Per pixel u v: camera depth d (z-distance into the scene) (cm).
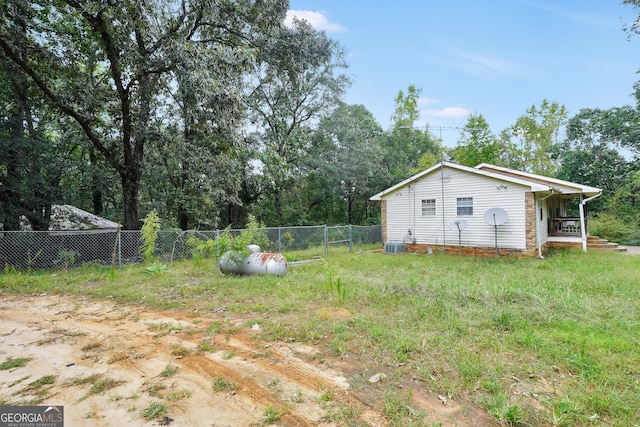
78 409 241
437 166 1322
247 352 343
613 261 966
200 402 251
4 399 254
